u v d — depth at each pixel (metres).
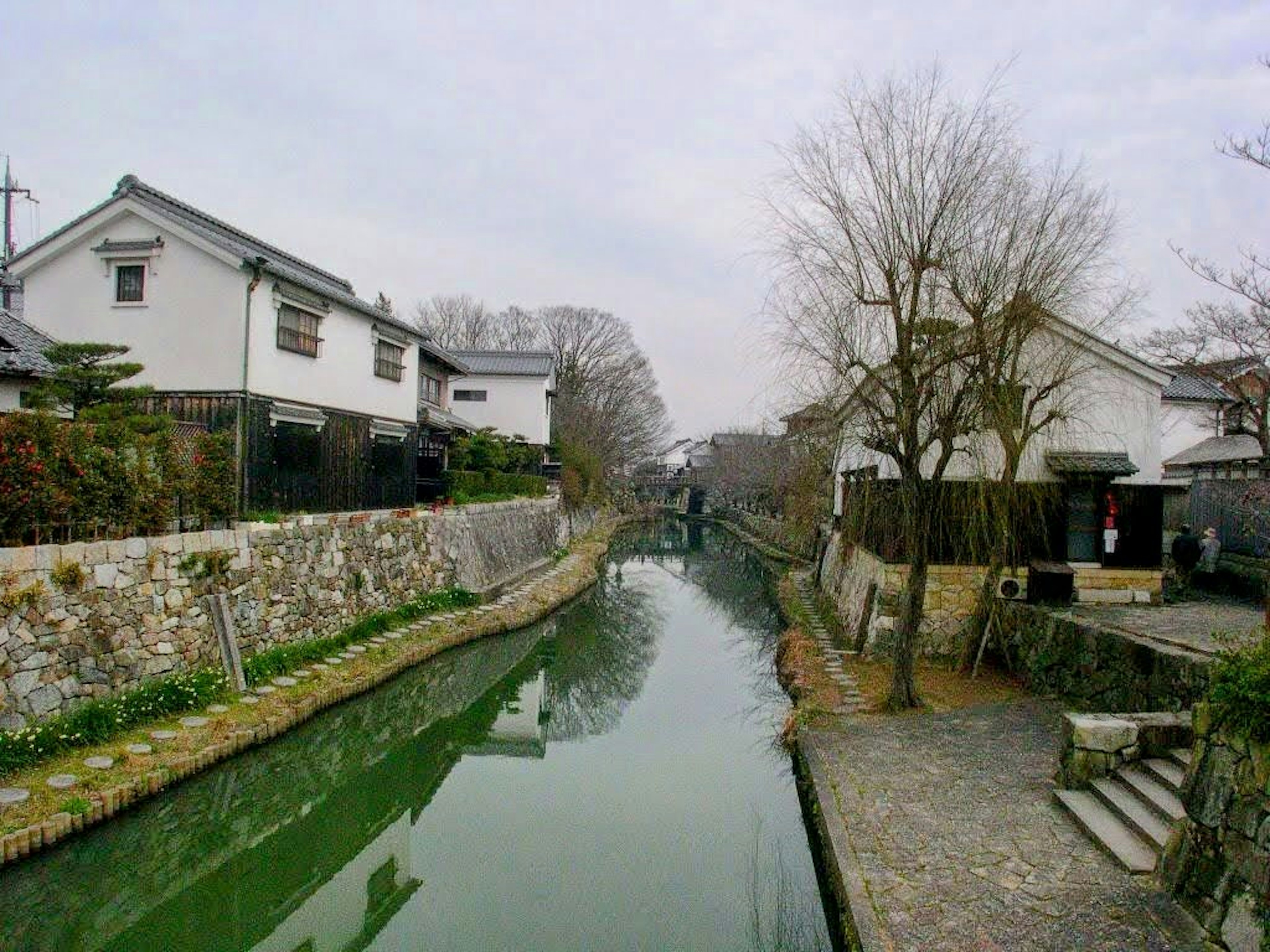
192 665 10.12
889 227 10.04
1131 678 9.24
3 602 7.58
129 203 13.74
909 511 10.84
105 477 9.10
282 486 14.65
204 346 13.80
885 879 5.99
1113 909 5.43
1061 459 13.33
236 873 8.37
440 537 18.50
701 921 7.16
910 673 10.78
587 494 39.88
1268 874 4.57
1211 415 22.14
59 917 6.90
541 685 15.67
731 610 24.05
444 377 27.97
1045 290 10.34
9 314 13.59
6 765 7.38
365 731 12.01
